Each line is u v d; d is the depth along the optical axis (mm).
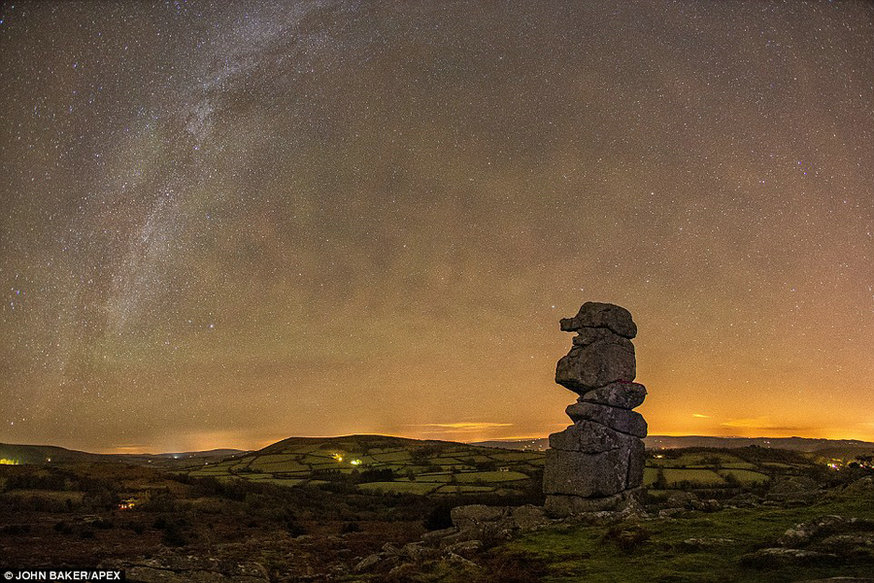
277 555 20609
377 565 18219
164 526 25734
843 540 12977
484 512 24109
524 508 24469
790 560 12336
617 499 23156
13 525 23734
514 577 13883
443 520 29594
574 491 23203
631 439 24359
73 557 18094
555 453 24047
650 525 17812
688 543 14938
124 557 18531
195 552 20391
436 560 16422
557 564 14859
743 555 13492
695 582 12133
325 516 35156
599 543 16609
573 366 24562
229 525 28484
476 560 16531
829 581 10000
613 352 24734
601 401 24016
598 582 12938
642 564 13922
